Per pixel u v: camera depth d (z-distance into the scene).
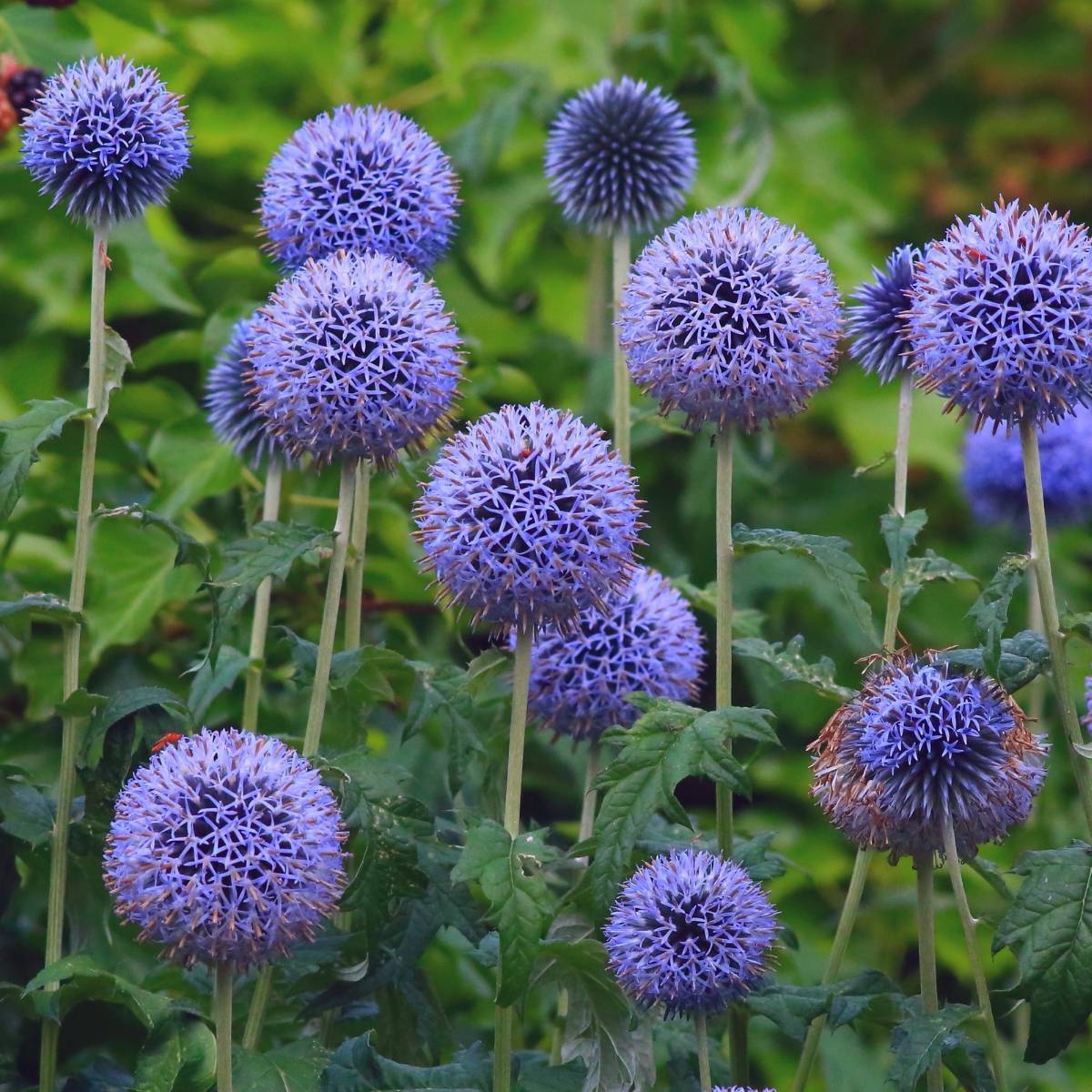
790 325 5.42
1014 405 5.12
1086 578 12.89
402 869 5.37
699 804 11.46
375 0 13.95
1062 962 4.99
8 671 8.80
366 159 6.40
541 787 9.44
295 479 8.89
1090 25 17.00
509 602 5.05
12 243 10.92
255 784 4.84
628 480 5.21
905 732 5.32
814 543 5.38
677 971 5.20
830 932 10.73
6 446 5.47
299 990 5.87
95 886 6.36
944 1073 6.92
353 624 6.53
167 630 9.16
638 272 5.71
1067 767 9.70
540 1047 7.72
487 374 8.26
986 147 16.91
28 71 7.61
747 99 10.70
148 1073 5.23
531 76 10.59
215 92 12.54
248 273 9.23
